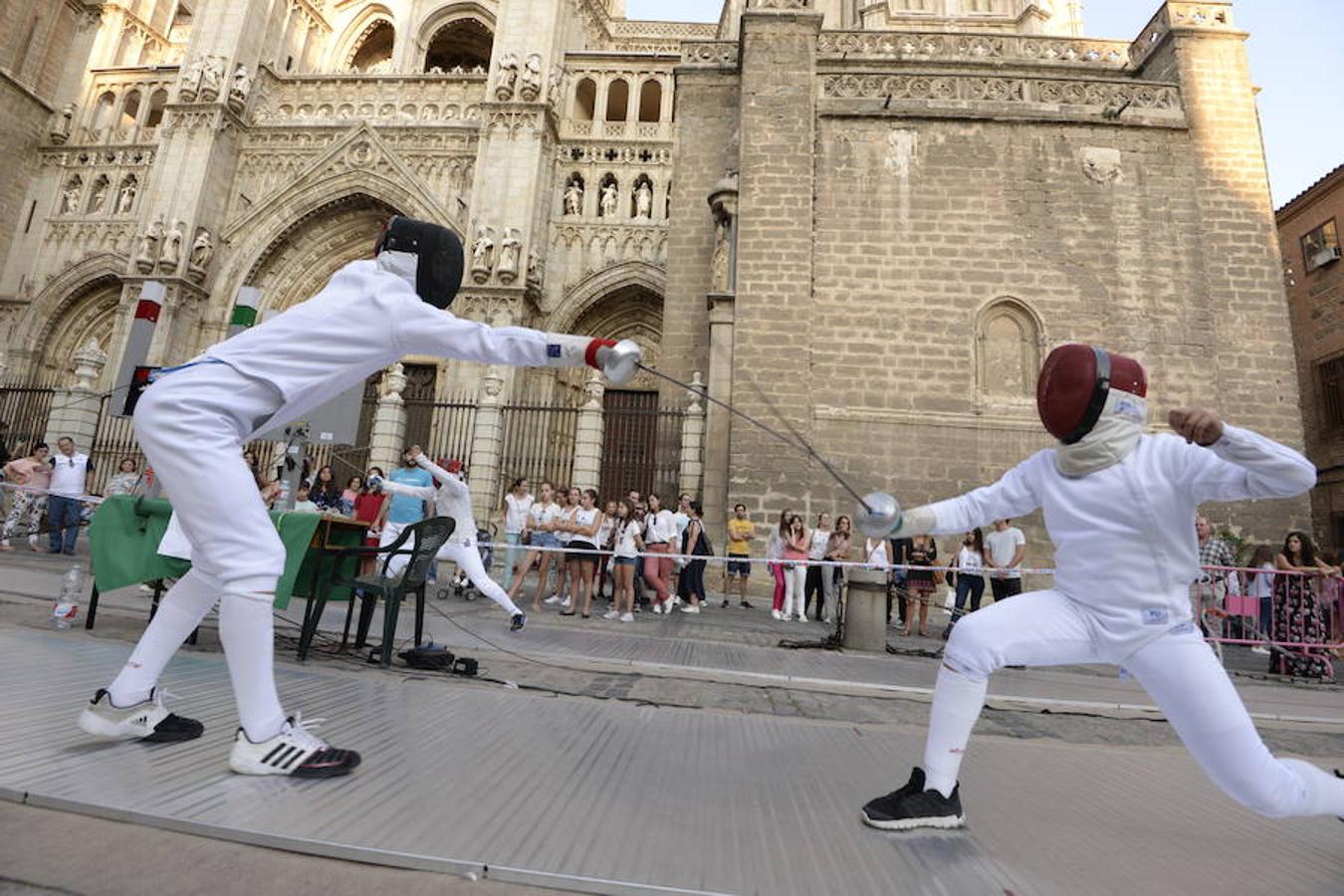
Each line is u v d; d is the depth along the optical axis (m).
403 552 4.95
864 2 27.16
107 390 23.16
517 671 5.04
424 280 2.80
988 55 17.80
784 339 14.40
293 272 26.39
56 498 12.42
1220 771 2.10
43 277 27.56
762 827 2.26
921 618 10.85
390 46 34.75
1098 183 14.98
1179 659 2.14
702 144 18.48
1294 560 9.41
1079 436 2.37
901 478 13.97
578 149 25.58
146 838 1.87
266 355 2.55
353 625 6.86
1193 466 2.16
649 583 11.20
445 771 2.57
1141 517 2.22
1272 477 1.93
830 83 15.90
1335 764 4.04
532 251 23.36
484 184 23.88
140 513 4.95
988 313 14.70
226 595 2.42
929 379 14.38
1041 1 24.91
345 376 2.71
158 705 2.67
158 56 33.72
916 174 15.23
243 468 2.55
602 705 3.97
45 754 2.39
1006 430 14.08
